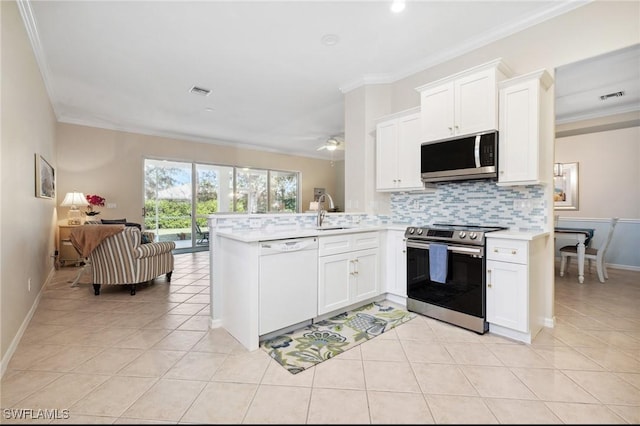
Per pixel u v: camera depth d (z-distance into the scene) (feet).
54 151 15.87
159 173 21.48
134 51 10.18
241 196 25.91
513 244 7.38
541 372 6.03
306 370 6.16
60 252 16.11
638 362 6.40
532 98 7.63
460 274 8.32
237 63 11.06
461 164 8.64
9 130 7.08
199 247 23.56
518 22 8.63
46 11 8.02
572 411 4.88
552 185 8.20
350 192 12.85
